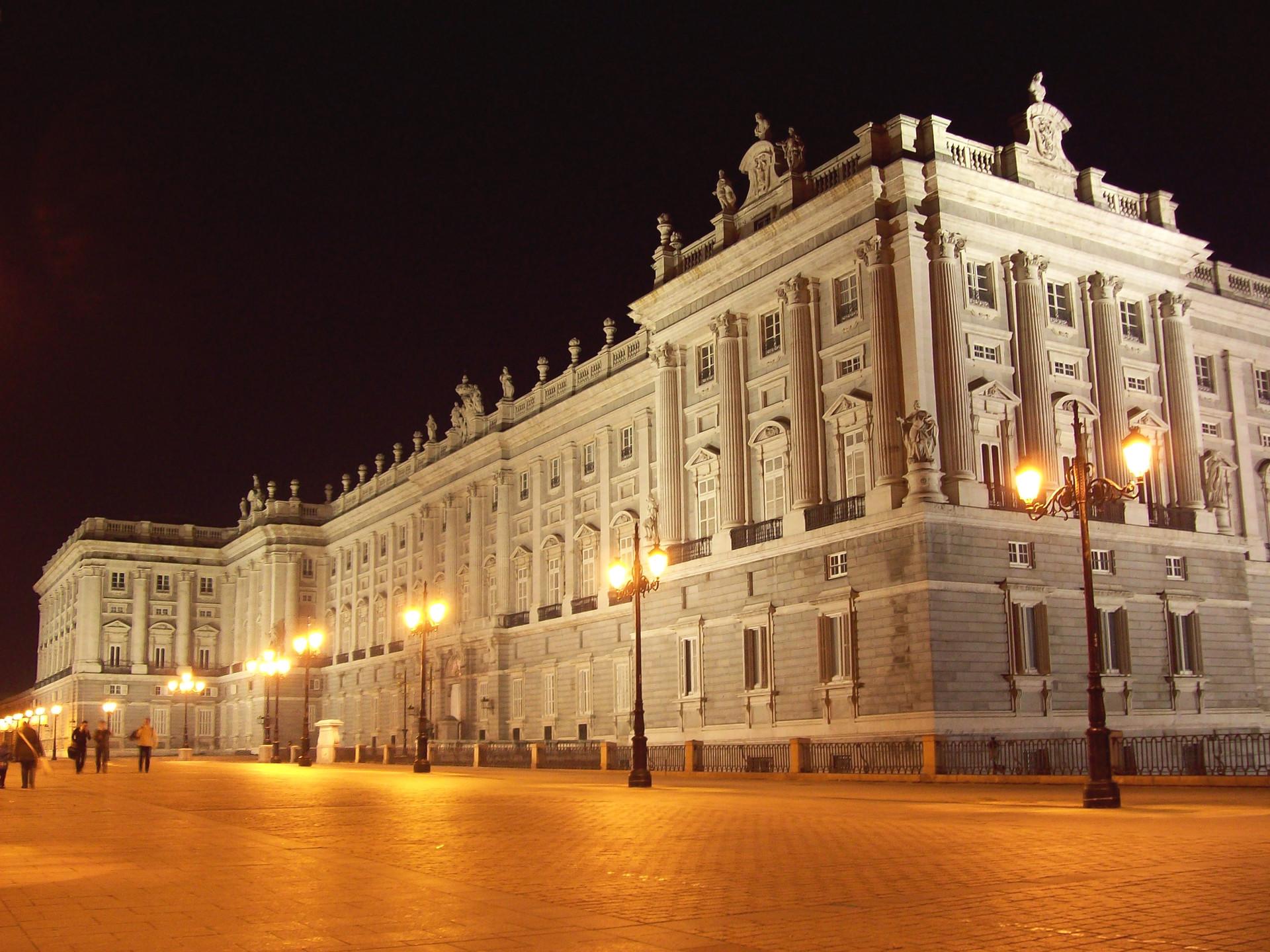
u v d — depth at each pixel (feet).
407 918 34.86
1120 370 153.17
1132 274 158.51
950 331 137.90
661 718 170.81
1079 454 79.51
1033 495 83.66
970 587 132.36
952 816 69.10
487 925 33.65
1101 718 75.31
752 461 161.48
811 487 148.87
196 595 396.16
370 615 314.55
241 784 120.37
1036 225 150.10
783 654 149.59
